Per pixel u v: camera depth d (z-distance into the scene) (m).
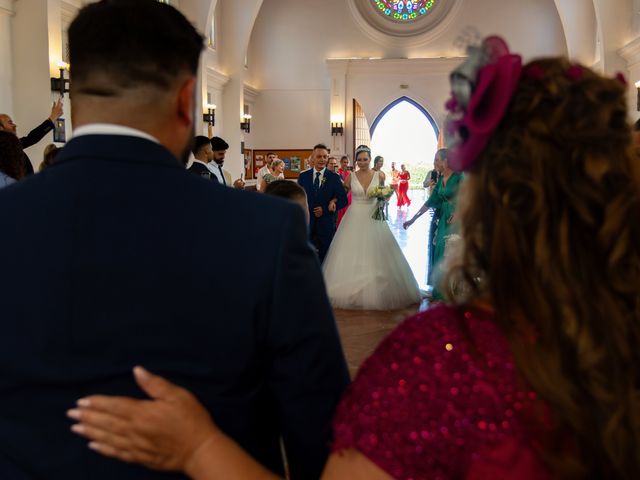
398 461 0.65
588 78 0.69
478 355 0.66
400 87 19.17
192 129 0.97
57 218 0.84
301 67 19.78
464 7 18.97
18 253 0.83
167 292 0.83
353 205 6.02
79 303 0.82
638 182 0.66
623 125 0.69
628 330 0.64
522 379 0.65
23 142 5.14
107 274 0.82
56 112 5.31
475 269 0.74
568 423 0.64
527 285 0.66
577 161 0.65
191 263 0.84
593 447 0.63
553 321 0.65
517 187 0.66
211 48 15.98
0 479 0.85
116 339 0.82
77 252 0.83
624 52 13.68
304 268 0.88
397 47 19.34
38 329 0.82
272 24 19.75
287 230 0.87
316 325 0.88
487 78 0.68
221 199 0.88
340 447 0.69
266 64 19.91
